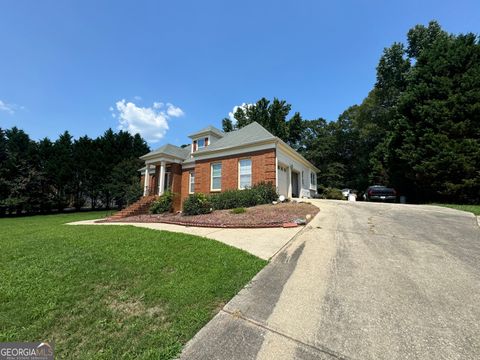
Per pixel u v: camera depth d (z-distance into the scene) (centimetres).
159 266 423
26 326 259
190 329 246
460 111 1381
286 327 245
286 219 777
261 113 3241
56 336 242
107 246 562
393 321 247
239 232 682
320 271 381
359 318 254
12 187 2123
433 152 1435
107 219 1303
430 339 219
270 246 530
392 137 1866
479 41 1497
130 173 2494
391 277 349
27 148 2411
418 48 2439
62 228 928
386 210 984
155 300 308
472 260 407
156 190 2002
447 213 891
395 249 471
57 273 399
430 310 264
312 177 2328
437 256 428
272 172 1288
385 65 2584
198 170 1611
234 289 330
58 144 2661
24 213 2250
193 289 332
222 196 1211
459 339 218
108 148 2819
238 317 266
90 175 2603
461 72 1477
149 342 229
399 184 1941
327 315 262
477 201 1335
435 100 1477
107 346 226
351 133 3247
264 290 327
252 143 1348
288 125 3266
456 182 1370
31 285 355
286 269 398
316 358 201
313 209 979
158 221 974
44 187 2409
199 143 1920
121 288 345
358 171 3050
